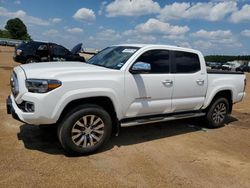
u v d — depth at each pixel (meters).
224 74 7.39
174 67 6.24
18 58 17.67
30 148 5.28
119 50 6.14
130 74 5.50
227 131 7.37
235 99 7.75
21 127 6.35
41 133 6.04
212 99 7.15
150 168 4.82
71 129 4.91
